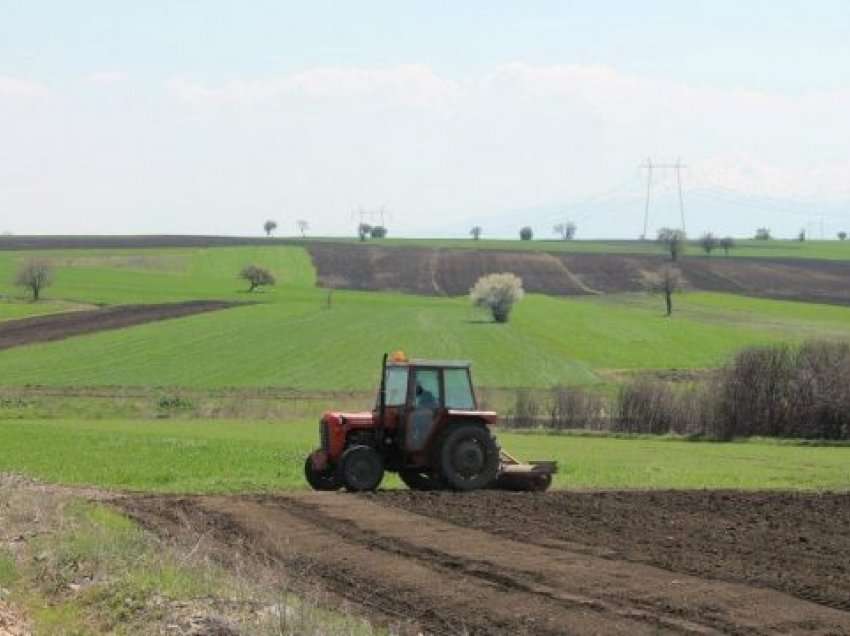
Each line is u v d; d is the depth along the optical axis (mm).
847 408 171750
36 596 44094
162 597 40750
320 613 37906
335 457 82125
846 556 51781
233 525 62344
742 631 37156
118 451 121875
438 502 72750
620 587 44031
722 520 65250
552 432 184375
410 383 81125
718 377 184375
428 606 41469
